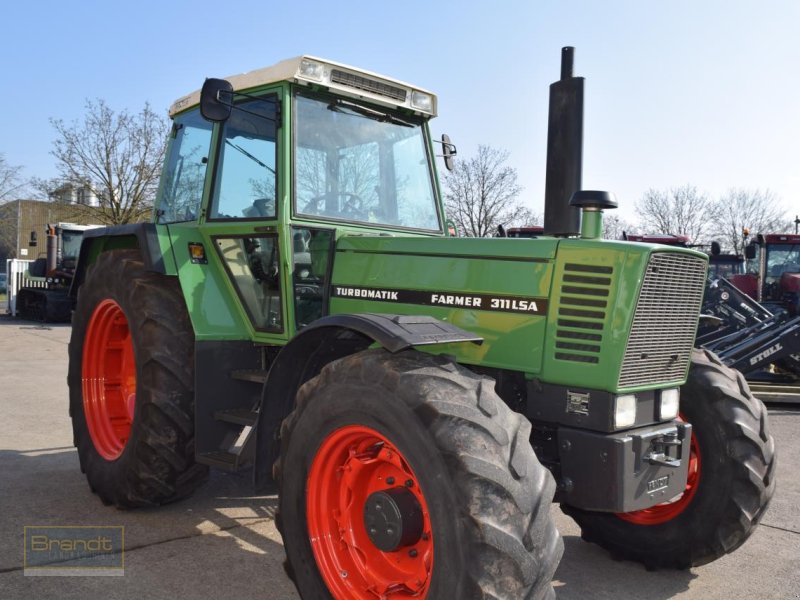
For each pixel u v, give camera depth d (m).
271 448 3.17
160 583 3.15
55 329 16.33
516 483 2.24
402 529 2.47
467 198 24.19
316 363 3.29
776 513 4.34
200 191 4.19
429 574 2.43
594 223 3.01
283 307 3.59
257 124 3.79
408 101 4.10
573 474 2.80
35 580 3.13
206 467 4.03
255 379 3.63
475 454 2.23
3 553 3.42
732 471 3.23
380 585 2.61
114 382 4.54
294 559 2.76
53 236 18.56
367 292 3.42
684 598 3.19
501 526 2.17
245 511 4.19
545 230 3.51
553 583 3.33
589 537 3.69
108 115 26.78
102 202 27.34
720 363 3.57
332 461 2.71
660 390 2.99
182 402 3.81
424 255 3.27
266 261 3.74
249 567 3.36
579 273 2.82
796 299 12.77
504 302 2.97
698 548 3.30
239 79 3.86
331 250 3.62
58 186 27.03
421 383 2.41
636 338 2.77
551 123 3.50
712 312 10.04
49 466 4.98
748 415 3.29
